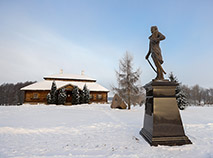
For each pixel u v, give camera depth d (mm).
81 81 35781
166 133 4777
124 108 18484
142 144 4719
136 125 7684
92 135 5797
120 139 5270
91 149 4281
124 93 18594
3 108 17734
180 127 4891
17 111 14422
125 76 19172
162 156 3768
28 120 8977
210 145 4590
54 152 4035
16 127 6727
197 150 4184
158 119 4875
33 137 5520
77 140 5168
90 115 11836
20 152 4027
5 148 4348
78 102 27109
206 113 14500
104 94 32531
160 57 5602
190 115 12781
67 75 36812
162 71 5531
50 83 31203
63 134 5945
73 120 9148
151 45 5879
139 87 18688
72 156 3738
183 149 4262
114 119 9773
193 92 59000
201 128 7066
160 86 5145
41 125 7410
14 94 60469
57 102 26953
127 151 4117
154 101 5020
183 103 19250
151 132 4883
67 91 30781
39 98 28500
